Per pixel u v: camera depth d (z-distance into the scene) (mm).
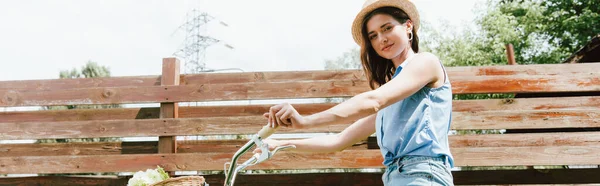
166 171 4066
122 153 4352
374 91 1558
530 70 4109
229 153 4070
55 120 4441
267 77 4406
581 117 3926
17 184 4352
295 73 4395
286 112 1461
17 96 4383
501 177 4152
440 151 1648
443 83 1728
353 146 4254
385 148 1780
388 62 2055
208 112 4387
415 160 1655
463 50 16156
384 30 1859
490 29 16703
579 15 15891
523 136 3953
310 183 4250
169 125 4156
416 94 1706
